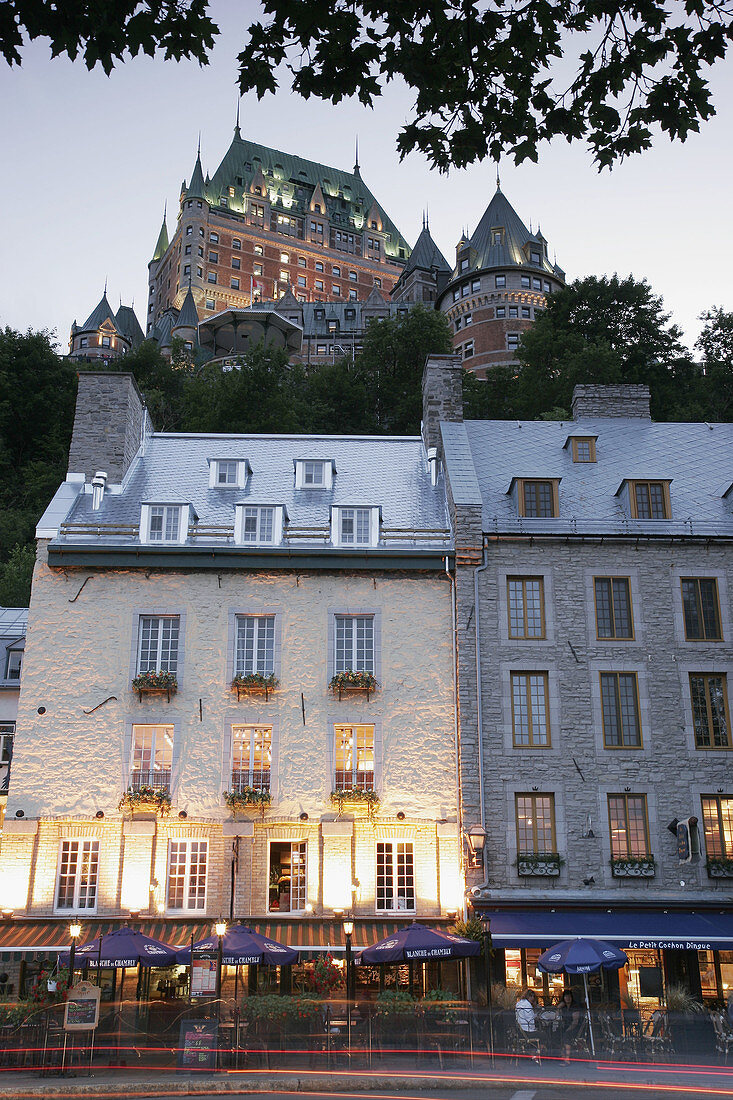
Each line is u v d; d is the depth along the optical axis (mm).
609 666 29766
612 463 34688
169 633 29688
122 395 33719
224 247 158750
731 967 27812
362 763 28938
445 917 27625
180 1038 22188
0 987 26203
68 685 28953
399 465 35281
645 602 30422
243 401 56969
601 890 27734
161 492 33000
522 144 12555
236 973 24812
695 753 29094
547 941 26047
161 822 28031
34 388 65750
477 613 29812
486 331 101812
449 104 12359
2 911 27062
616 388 37562
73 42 10891
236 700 29141
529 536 30516
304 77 11961
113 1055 22281
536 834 28281
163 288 167000
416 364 65562
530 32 11875
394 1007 23438
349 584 30219
